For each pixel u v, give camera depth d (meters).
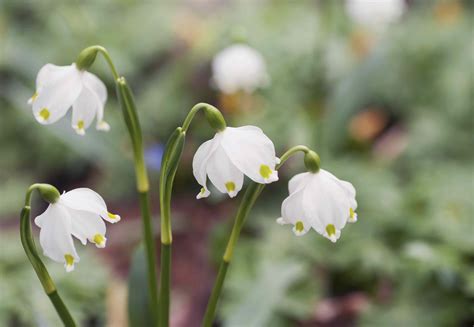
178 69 0.88
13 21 1.01
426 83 0.84
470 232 0.58
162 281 0.44
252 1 0.99
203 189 0.40
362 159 0.76
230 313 0.57
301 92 0.78
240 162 0.39
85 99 0.42
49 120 0.42
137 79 0.93
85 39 0.90
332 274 0.61
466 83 0.78
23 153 0.87
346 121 0.76
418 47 0.85
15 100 0.82
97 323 0.58
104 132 0.75
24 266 0.58
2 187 0.80
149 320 0.47
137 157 0.44
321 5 0.80
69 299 0.56
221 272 0.44
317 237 0.61
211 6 1.12
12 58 0.87
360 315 0.57
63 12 0.92
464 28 0.85
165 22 0.95
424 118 0.78
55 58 0.89
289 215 0.41
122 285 0.60
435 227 0.59
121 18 0.97
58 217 0.40
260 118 0.74
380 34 0.82
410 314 0.57
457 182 0.63
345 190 0.41
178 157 0.41
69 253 0.40
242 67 0.70
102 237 0.40
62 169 0.86
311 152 0.40
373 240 0.60
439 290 0.57
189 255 0.69
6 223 0.74
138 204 0.77
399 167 0.76
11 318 0.56
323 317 0.58
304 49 0.79
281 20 0.91
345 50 0.87
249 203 0.42
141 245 0.47
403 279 0.58
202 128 0.73
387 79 0.84
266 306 0.54
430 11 0.95
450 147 0.75
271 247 0.60
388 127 0.84
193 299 0.62
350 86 0.76
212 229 0.67
